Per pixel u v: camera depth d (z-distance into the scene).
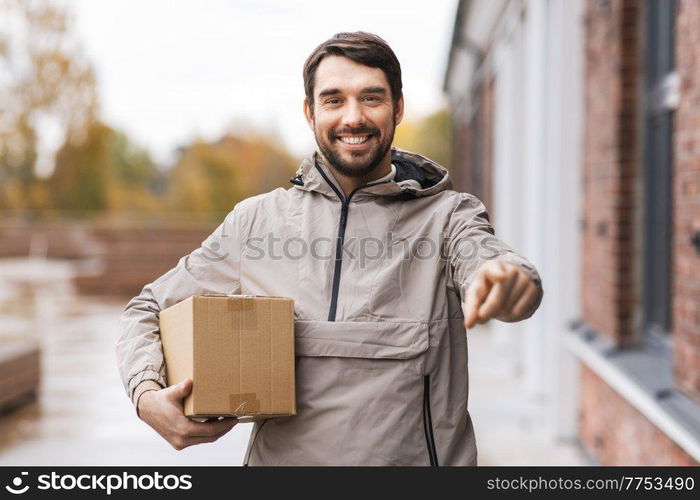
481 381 17.14
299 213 3.90
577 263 11.71
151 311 3.97
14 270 45.41
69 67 51.72
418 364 3.63
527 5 15.88
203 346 3.55
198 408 3.52
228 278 3.94
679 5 7.24
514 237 18.64
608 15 9.97
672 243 9.02
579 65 11.64
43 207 53.59
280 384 3.61
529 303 3.06
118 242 35.53
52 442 11.89
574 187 11.71
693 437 6.29
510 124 18.84
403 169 3.99
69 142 52.75
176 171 66.75
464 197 3.85
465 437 3.78
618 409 9.19
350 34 3.76
